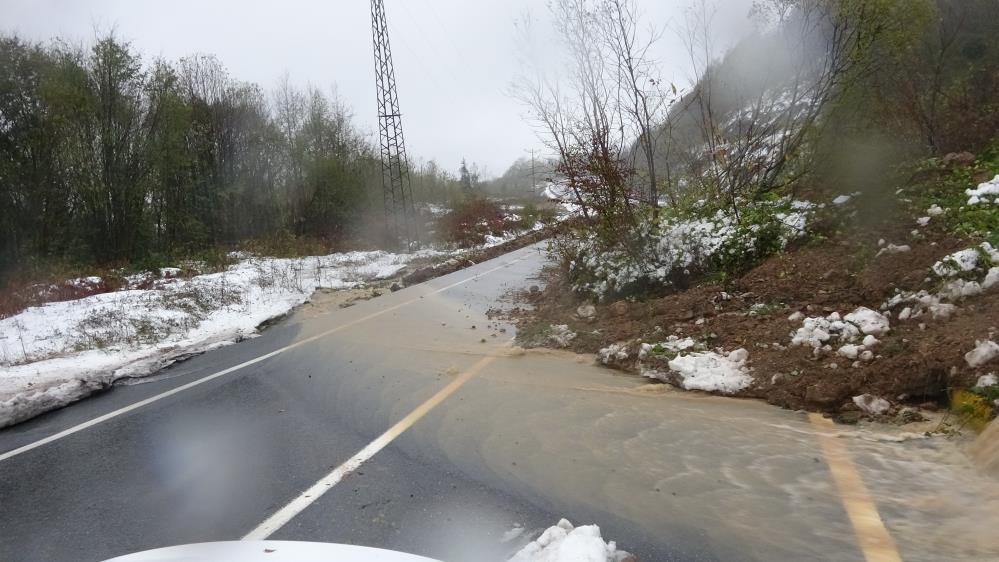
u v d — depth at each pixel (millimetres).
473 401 5754
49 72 21203
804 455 4078
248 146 32094
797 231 8016
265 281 16484
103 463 4914
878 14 8305
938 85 9172
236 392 6711
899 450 4012
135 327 11375
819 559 2934
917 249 6336
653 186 10656
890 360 4945
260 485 4238
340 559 2186
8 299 13414
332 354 8148
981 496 3332
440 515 3635
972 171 7691
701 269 8336
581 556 2893
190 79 30484
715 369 5734
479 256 21859
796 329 6023
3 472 4887
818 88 9219
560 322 8656
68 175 21969
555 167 9602
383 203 32906
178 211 27141
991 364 4320
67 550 3566
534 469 4195
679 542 3176
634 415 5094
